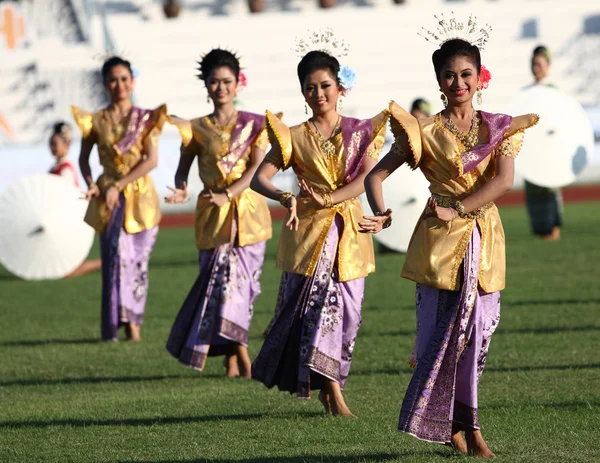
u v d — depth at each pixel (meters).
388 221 14.04
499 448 14.51
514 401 17.58
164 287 36.28
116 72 26.11
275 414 17.45
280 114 20.20
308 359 17.08
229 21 95.25
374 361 21.98
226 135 21.77
